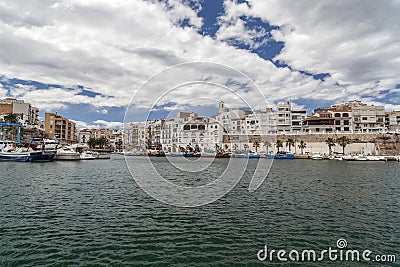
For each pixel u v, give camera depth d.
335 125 102.56
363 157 78.44
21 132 101.69
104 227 15.12
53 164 60.50
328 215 17.83
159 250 12.26
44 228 14.72
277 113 113.19
